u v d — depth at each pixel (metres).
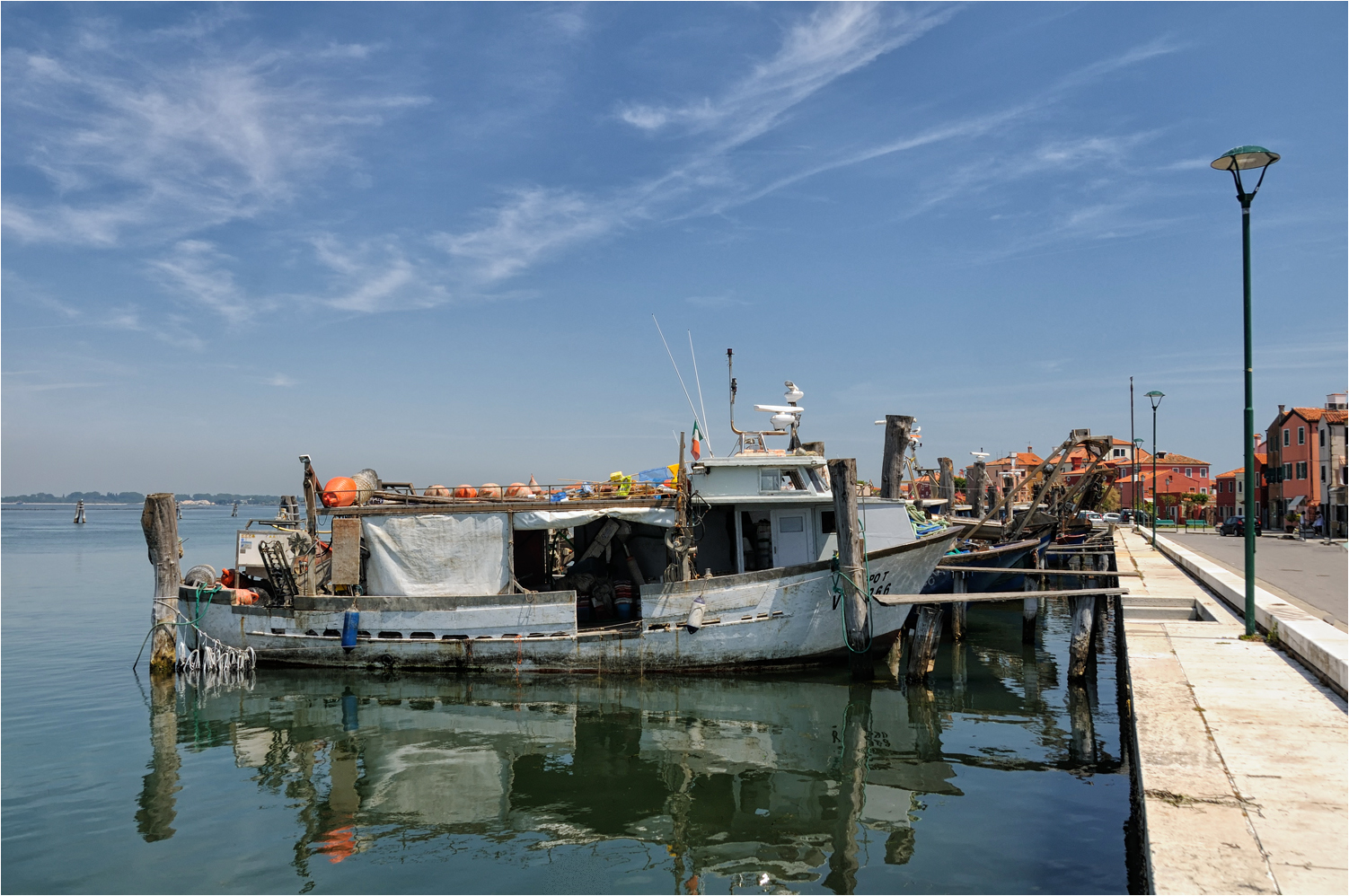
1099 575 20.47
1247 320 12.95
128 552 68.88
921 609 17.50
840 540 17.36
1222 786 6.71
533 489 19.62
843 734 14.13
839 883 8.62
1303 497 59.22
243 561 19.94
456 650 18.38
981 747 13.35
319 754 13.30
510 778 12.11
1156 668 10.78
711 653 17.80
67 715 15.79
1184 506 89.00
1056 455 26.23
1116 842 9.46
